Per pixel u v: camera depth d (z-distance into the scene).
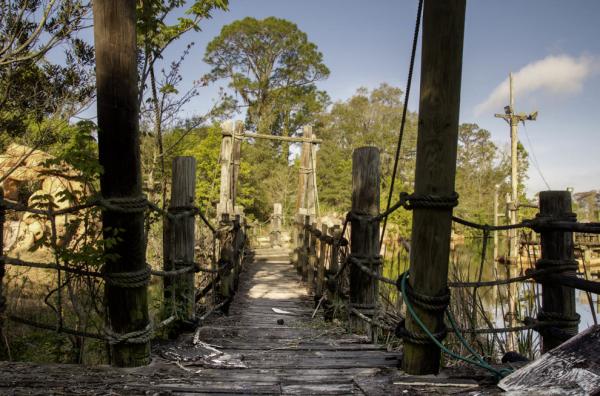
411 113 40.12
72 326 4.02
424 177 2.74
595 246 18.69
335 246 5.00
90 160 2.72
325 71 35.25
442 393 2.45
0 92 4.81
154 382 2.59
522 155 41.72
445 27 2.62
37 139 4.91
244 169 20.11
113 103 2.74
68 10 4.47
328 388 2.58
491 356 3.73
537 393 1.96
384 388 2.53
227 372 2.89
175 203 3.85
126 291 2.84
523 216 22.98
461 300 4.21
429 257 2.76
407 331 2.81
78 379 2.56
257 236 17.84
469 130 46.19
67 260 2.75
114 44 2.71
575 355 2.11
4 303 2.69
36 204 2.79
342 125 40.16
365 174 3.96
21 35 4.57
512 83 16.56
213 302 5.10
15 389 2.36
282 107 34.91
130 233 2.83
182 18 5.07
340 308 4.66
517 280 2.97
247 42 33.62
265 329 4.51
